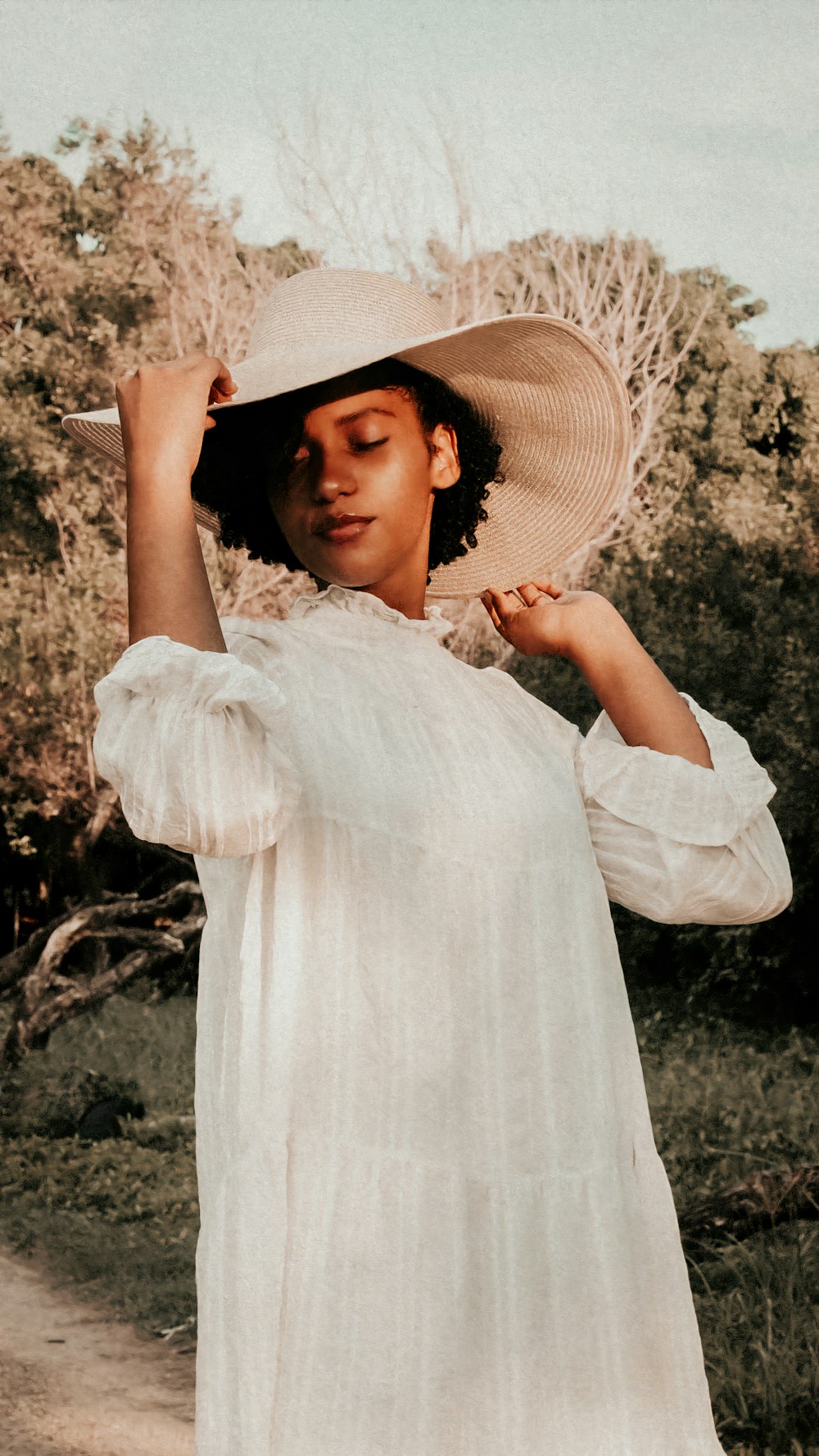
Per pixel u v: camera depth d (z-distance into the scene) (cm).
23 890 1306
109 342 1095
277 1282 119
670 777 150
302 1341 118
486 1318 122
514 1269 124
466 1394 119
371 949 126
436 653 149
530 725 150
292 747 130
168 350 1086
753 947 1038
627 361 1038
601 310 1034
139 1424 446
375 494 147
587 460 177
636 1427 126
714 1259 510
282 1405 117
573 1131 130
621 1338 127
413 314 155
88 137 1084
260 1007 126
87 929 993
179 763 116
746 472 1071
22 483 1097
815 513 1046
